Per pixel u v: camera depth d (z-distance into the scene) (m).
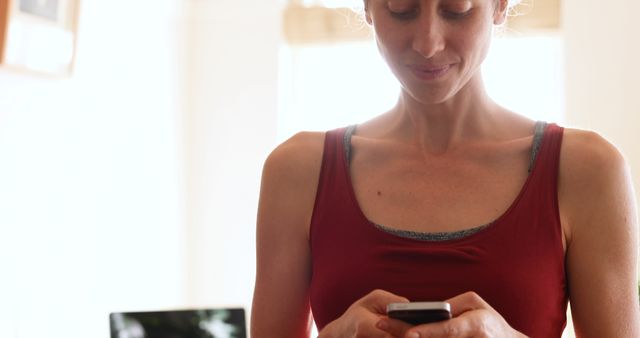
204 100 4.25
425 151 1.13
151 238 3.83
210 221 4.21
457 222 1.07
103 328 3.42
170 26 4.05
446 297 1.04
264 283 1.19
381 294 0.99
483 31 1.00
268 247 1.19
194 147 4.25
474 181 1.09
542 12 3.89
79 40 3.26
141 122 3.76
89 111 3.34
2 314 2.82
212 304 4.19
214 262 4.19
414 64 1.00
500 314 1.03
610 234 1.05
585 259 1.06
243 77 4.21
